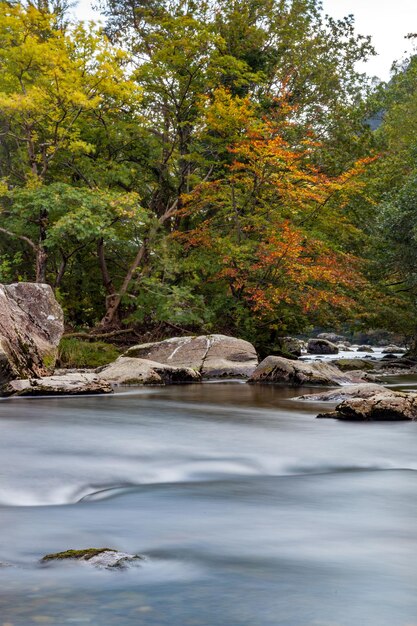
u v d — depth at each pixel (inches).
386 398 425.1
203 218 1122.0
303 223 1058.7
